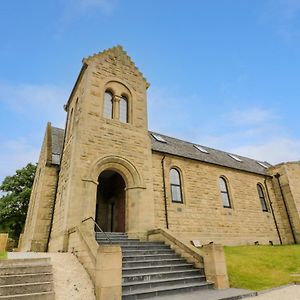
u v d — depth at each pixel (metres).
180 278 8.89
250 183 21.84
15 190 26.42
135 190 14.19
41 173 18.02
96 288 7.08
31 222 16.77
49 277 7.26
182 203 16.94
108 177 17.89
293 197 21.73
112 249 7.44
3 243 12.36
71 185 12.20
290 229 21.30
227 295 7.60
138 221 13.40
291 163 23.38
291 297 7.18
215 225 17.58
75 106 17.34
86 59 16.39
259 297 7.52
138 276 8.44
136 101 17.36
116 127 15.36
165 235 12.15
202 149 23.75
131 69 18.41
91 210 12.23
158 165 17.05
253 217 20.14
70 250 10.55
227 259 12.14
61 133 21.09
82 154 13.23
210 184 19.06
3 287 6.36
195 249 10.43
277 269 10.90
